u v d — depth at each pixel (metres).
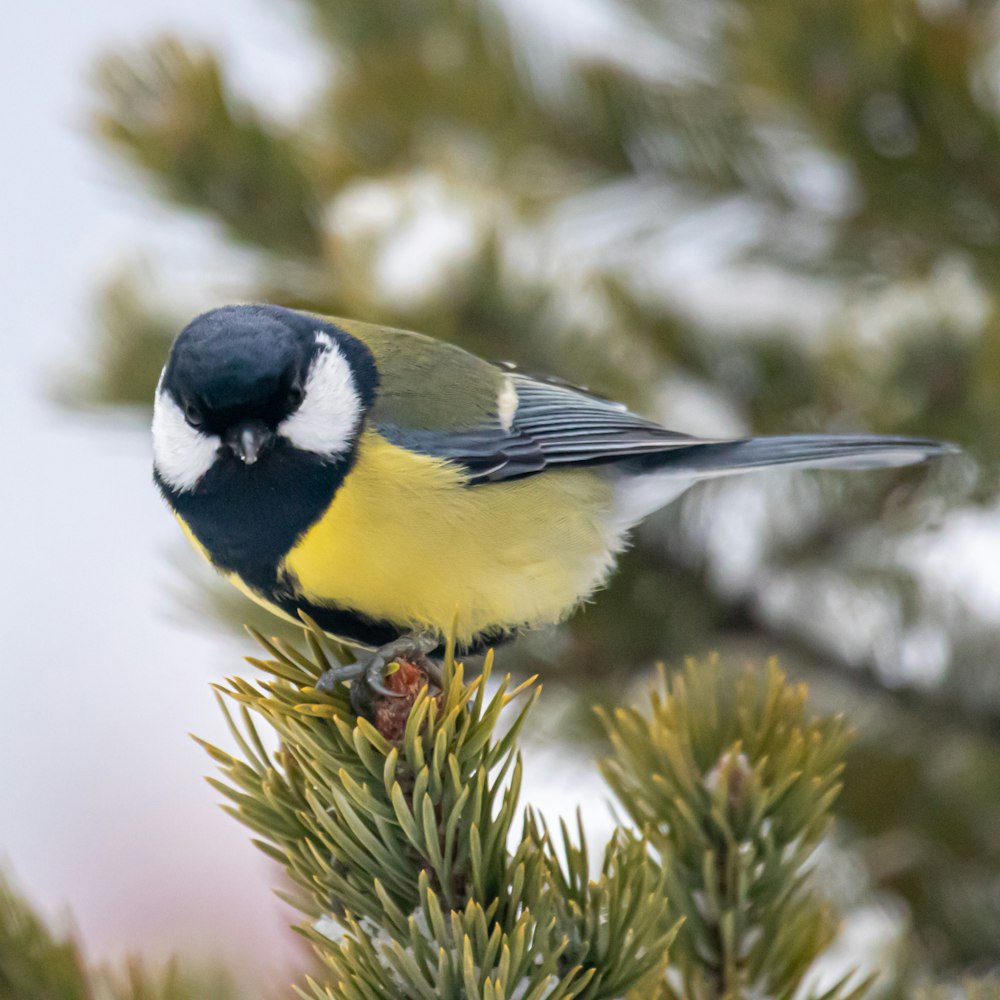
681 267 9.27
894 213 8.31
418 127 9.18
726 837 4.85
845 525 8.38
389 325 7.89
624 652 8.01
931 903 7.50
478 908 4.20
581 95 8.98
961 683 8.06
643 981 4.49
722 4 8.19
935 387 7.72
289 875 4.77
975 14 7.79
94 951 8.52
